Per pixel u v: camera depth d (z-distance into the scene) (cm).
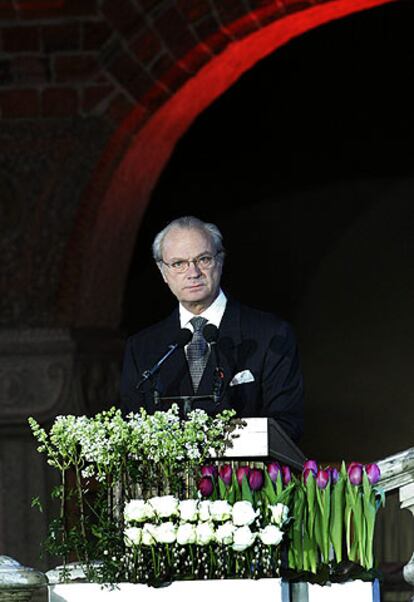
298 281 2783
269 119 2775
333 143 2770
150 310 2762
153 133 2222
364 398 2766
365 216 2767
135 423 909
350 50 2741
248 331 1080
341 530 906
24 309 2205
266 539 863
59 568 964
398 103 2742
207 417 916
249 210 2794
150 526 869
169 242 1095
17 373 2194
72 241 2197
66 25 2173
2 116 2191
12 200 2200
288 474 917
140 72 2166
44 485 2166
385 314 2767
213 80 2216
